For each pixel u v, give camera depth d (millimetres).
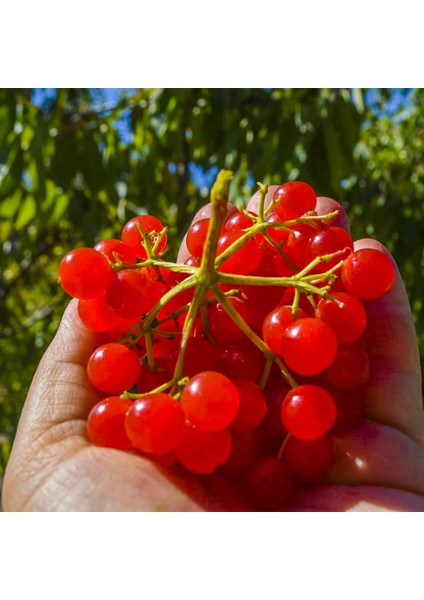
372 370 116
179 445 87
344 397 102
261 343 94
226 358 98
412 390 116
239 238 98
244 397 89
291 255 105
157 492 89
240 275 92
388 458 104
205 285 91
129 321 105
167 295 94
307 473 97
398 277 126
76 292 96
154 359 105
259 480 93
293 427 88
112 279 95
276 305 102
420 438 114
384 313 120
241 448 94
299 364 87
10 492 97
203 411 81
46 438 101
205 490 95
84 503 89
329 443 98
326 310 92
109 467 91
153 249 104
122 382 95
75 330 112
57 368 109
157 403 83
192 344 98
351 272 94
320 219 101
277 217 108
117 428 92
